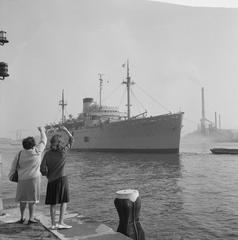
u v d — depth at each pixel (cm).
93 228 530
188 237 775
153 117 4006
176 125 3894
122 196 552
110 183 1786
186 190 1515
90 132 4869
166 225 879
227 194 1380
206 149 6278
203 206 1134
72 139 527
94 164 3017
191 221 923
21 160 538
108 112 5162
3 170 2648
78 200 1261
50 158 508
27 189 536
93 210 1073
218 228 846
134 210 557
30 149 542
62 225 524
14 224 552
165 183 1777
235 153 4372
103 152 4612
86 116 5231
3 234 496
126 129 4250
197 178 1983
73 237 484
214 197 1313
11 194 1425
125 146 4316
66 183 516
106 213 1026
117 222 911
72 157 3938
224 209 1077
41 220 577
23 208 555
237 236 782
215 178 1964
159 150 4028
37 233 502
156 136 4009
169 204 1177
